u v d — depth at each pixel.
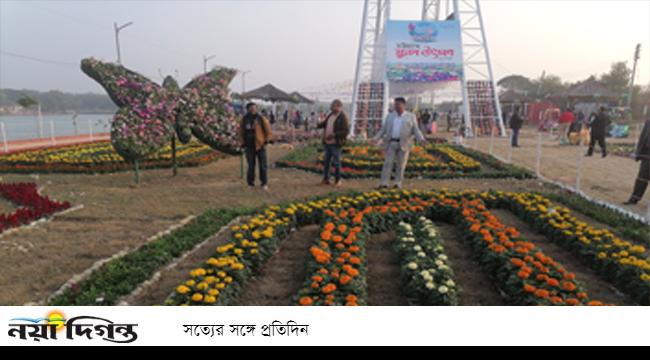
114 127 9.91
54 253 6.09
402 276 5.04
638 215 7.79
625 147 20.94
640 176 8.90
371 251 6.31
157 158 14.66
